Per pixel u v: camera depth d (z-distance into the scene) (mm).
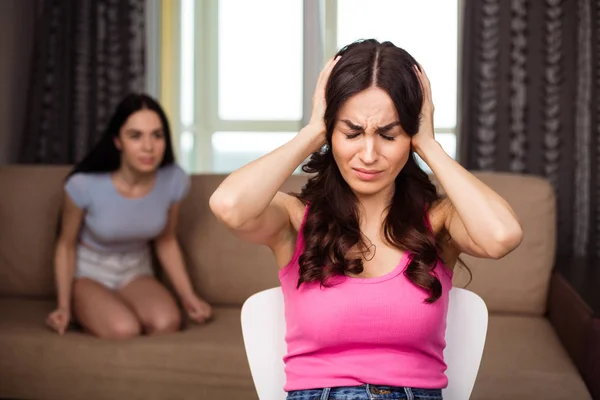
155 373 2551
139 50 4230
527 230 2955
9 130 4176
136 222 2857
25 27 4266
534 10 3812
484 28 3848
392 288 1390
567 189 3834
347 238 1420
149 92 4266
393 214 1461
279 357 1597
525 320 2891
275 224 1477
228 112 4715
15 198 3219
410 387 1381
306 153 1446
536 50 3824
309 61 4121
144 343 2572
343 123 1380
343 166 1406
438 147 1427
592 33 3752
